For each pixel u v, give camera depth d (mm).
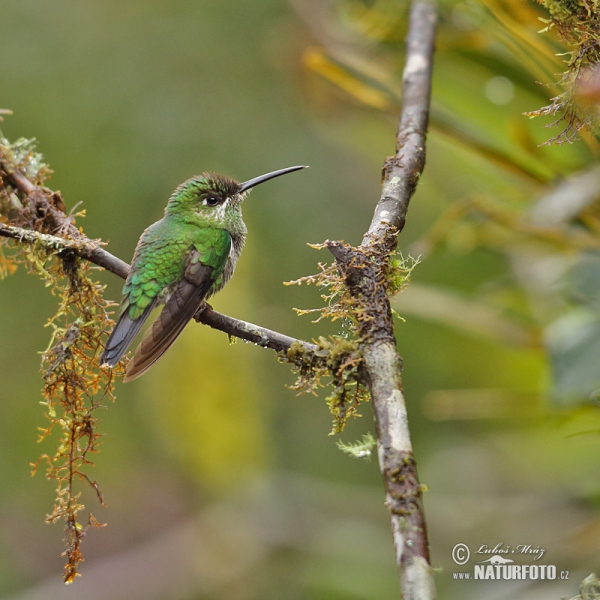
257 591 11195
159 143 13125
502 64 6129
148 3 13891
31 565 15242
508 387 8031
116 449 13727
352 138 9359
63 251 6309
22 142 6773
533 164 5902
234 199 8758
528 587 6289
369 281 4703
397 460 3803
